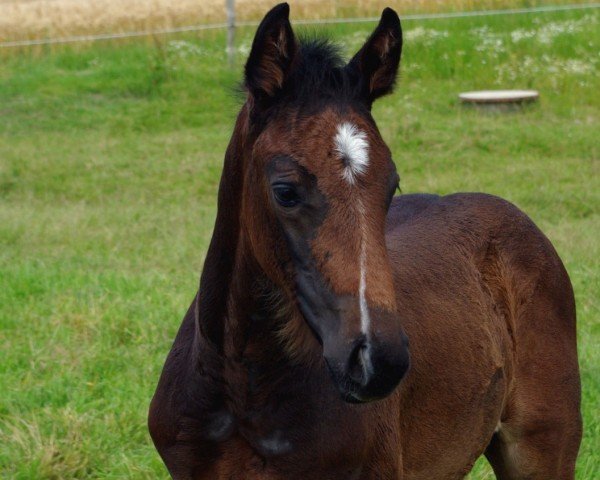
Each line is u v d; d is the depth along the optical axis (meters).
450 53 13.48
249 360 2.55
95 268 6.90
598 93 12.28
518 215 3.57
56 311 5.68
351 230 2.17
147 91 12.99
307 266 2.24
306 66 2.33
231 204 2.55
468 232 3.39
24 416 4.38
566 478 3.45
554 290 3.48
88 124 11.89
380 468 2.68
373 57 2.38
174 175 9.98
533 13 14.79
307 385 2.54
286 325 2.50
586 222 8.11
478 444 3.22
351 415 2.57
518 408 3.37
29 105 12.49
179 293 6.03
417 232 3.31
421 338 2.95
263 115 2.36
